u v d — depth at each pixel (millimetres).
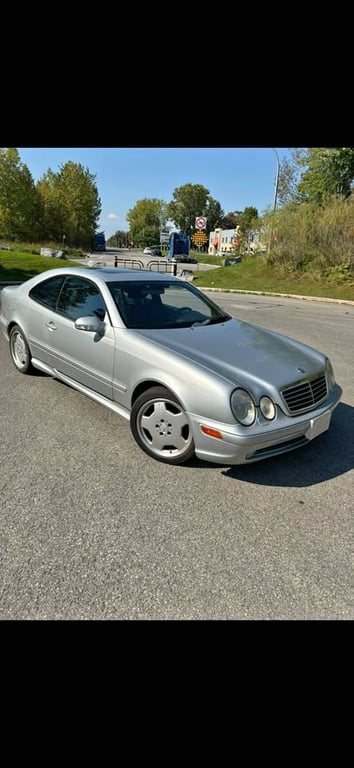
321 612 1901
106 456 3145
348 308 12633
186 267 34188
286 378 2887
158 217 95062
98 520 2434
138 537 2314
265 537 2357
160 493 2717
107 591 1961
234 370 2852
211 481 2881
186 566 2129
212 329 3572
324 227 16484
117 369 3285
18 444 3283
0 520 2398
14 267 18609
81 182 50469
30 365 4754
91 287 3736
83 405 4078
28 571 2051
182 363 2838
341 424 3928
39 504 2555
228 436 2605
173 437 2961
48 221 45344
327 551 2270
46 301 4254
